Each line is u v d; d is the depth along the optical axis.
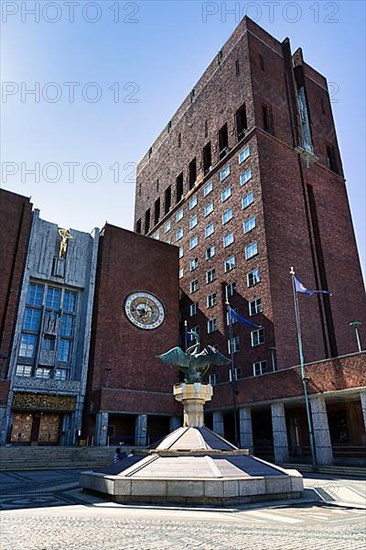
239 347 41.09
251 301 41.12
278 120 49.97
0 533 8.61
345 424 31.48
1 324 38.03
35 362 40.22
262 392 32.47
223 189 50.22
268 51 54.00
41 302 42.66
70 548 7.36
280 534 8.62
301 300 41.03
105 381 40.97
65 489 17.06
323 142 54.16
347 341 42.53
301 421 34.88
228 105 53.47
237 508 11.85
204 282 49.62
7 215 41.75
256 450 37.22
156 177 70.19
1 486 18.70
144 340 45.19
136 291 47.00
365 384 25.05
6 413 34.94
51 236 44.84
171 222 61.44
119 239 47.94
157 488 12.80
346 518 10.71
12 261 40.56
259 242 42.06
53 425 39.88
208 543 7.77
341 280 45.59
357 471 23.86
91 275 45.12
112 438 39.84
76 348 43.03
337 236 48.09
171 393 42.81
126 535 8.41
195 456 14.19
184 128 63.69
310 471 26.41
